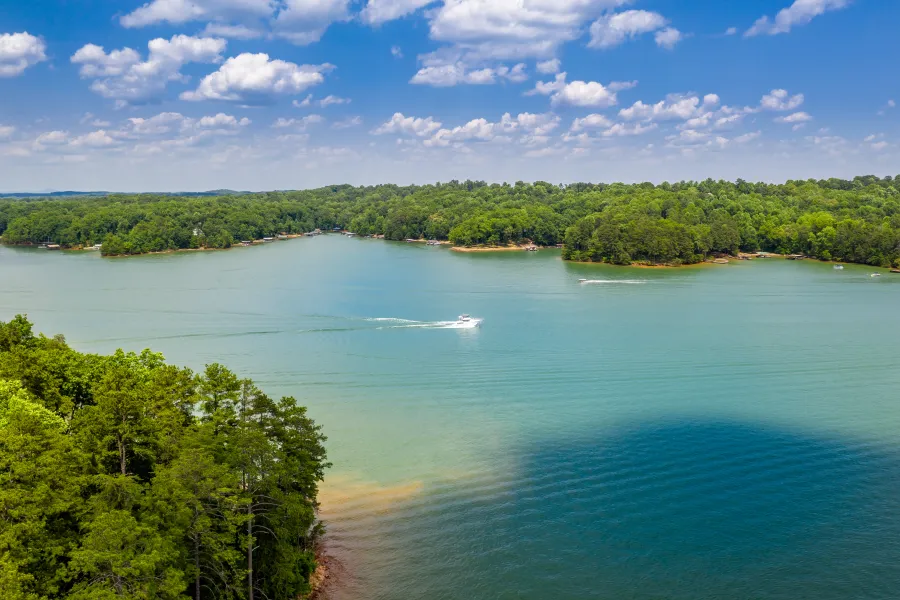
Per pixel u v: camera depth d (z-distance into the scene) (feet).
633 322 588.91
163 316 609.42
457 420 359.25
